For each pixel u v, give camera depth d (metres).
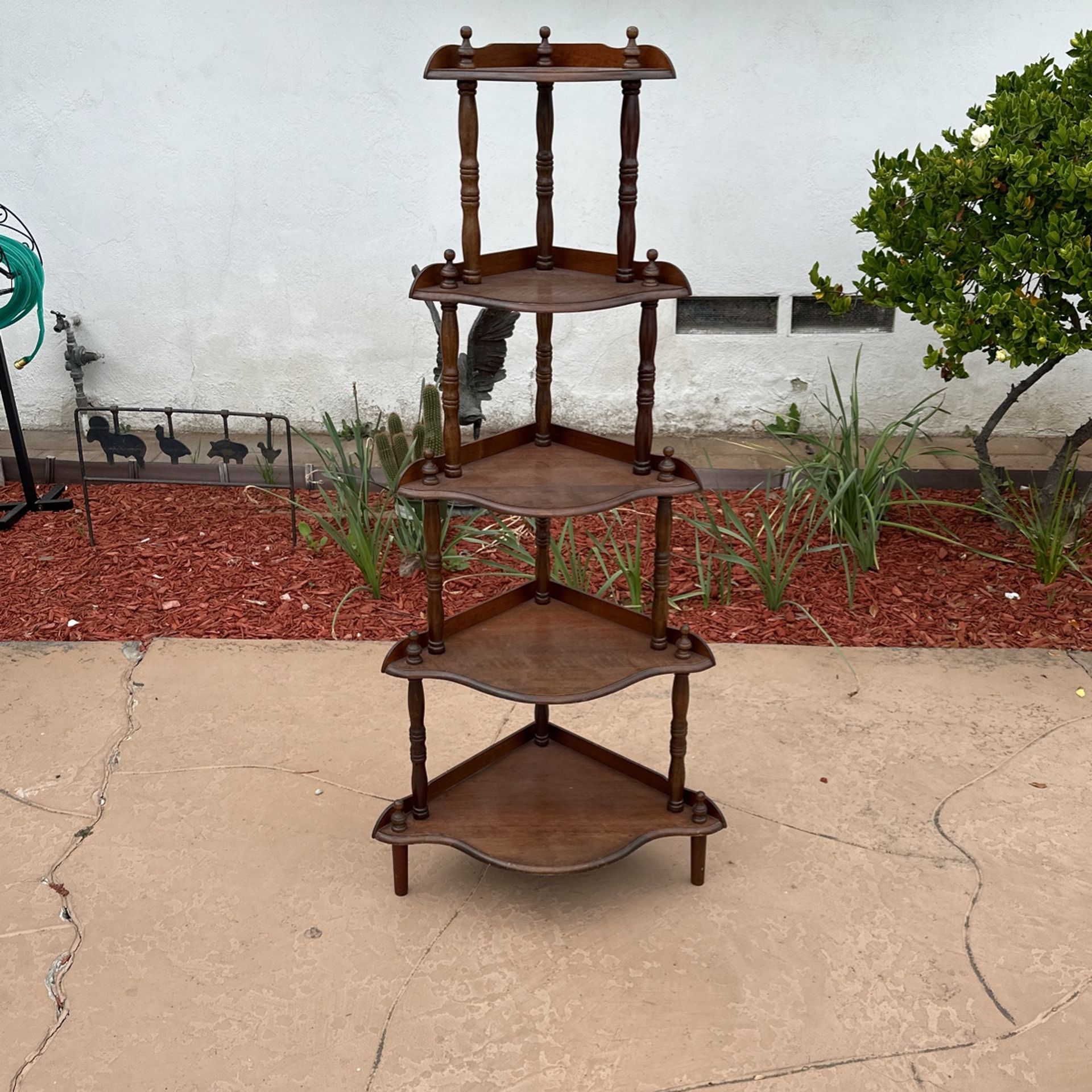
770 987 2.54
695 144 5.36
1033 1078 2.31
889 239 4.27
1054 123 4.11
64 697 3.68
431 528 2.61
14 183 5.57
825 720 3.55
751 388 5.78
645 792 2.96
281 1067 2.35
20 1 5.29
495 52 2.33
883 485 4.73
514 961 2.63
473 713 3.61
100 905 2.79
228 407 5.94
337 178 5.50
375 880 2.90
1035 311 3.91
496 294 2.37
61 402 5.98
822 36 5.20
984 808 3.13
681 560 4.55
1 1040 2.41
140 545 4.75
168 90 5.39
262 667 3.86
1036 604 4.20
